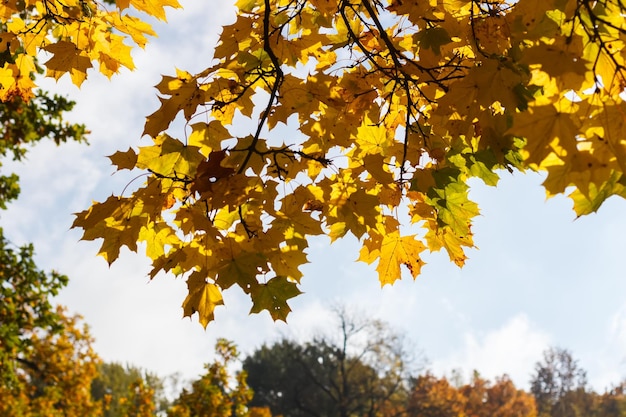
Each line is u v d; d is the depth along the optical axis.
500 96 2.23
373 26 3.20
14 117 9.34
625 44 1.95
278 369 42.59
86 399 15.70
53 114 9.61
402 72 2.82
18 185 9.89
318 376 41.47
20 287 9.77
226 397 14.46
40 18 3.16
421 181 3.01
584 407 56.12
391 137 3.40
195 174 2.58
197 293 2.56
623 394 54.84
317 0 2.96
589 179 1.74
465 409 48.81
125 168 2.59
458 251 3.38
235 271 2.48
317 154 3.05
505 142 2.39
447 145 3.07
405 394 46.84
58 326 10.41
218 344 14.71
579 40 1.84
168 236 2.70
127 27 3.08
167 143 2.61
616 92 1.87
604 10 1.98
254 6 3.16
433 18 2.74
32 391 14.57
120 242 2.54
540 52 1.79
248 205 2.69
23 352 10.49
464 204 3.18
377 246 3.16
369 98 3.04
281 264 2.71
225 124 3.03
